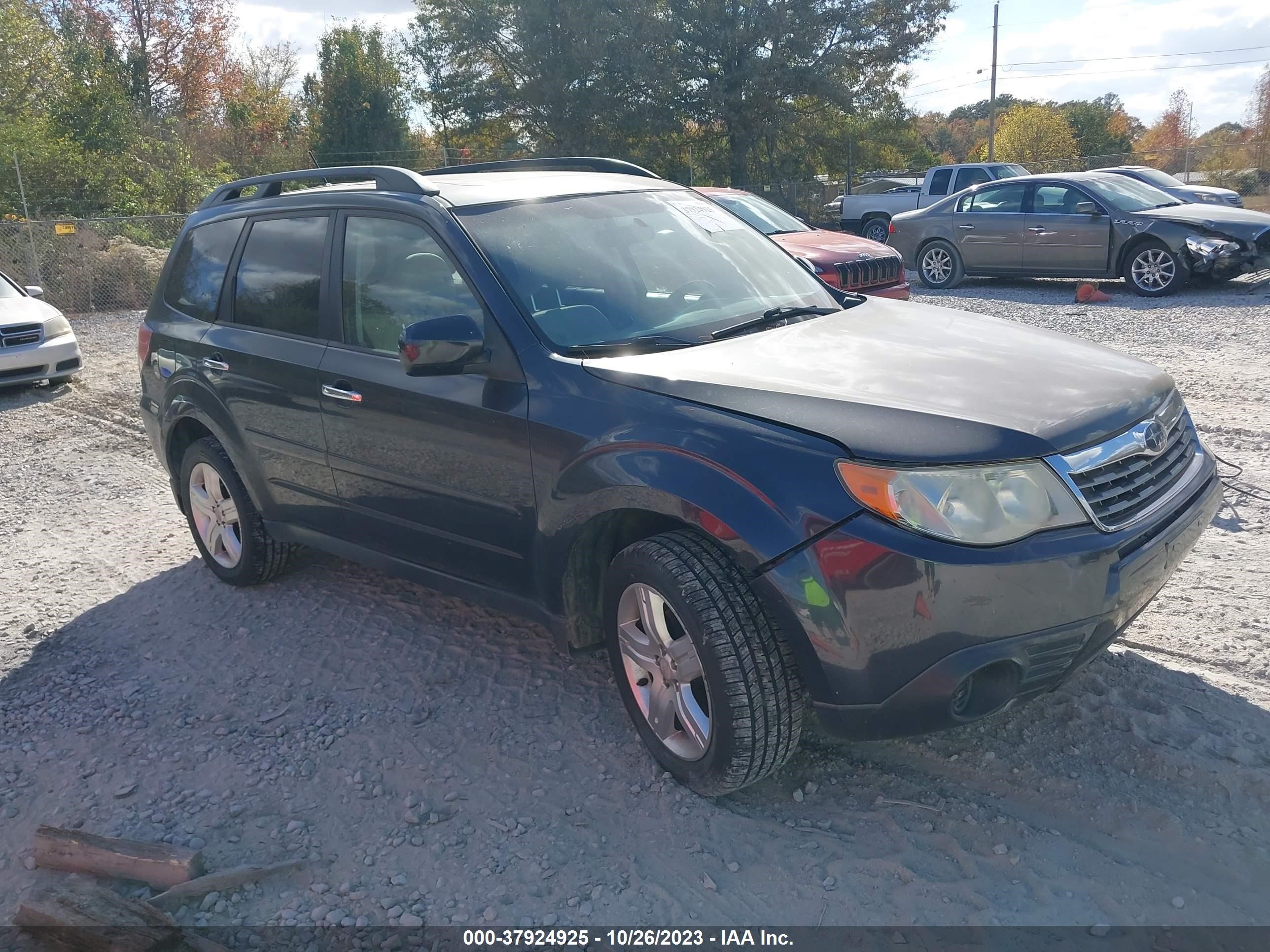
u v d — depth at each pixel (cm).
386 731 371
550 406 329
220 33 4347
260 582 507
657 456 301
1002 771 319
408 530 395
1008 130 5081
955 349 339
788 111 3666
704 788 311
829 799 315
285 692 407
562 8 3650
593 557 341
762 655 290
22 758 374
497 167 491
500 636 441
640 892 281
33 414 991
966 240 1516
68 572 561
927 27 3609
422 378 369
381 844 309
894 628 269
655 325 362
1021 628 270
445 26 3850
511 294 354
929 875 279
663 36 3575
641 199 430
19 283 1833
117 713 400
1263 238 1242
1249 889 266
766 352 337
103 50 3862
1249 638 389
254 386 446
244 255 474
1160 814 293
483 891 286
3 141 2280
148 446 845
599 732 359
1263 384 766
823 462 276
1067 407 292
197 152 3925
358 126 4694
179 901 289
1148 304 1246
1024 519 269
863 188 3188
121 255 1855
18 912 278
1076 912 262
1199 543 483
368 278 404
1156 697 349
